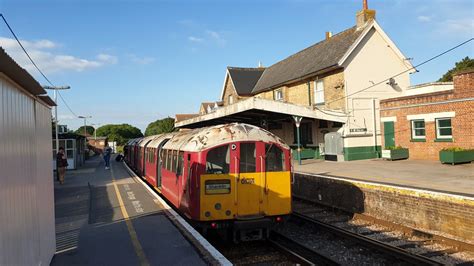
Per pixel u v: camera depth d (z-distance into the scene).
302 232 11.13
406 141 21.00
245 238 9.00
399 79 24.52
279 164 9.34
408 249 8.87
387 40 24.03
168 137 15.71
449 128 18.69
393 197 11.37
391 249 8.34
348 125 22.91
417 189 10.76
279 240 10.09
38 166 5.49
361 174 15.89
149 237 7.86
